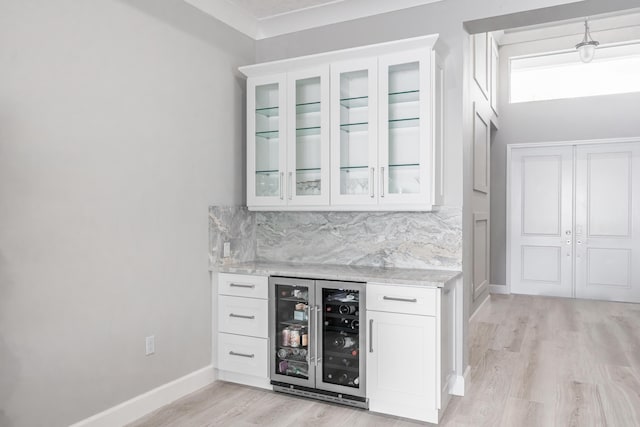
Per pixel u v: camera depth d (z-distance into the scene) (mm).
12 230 2020
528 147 6230
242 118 3533
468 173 3084
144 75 2676
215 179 3252
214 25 3234
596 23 5848
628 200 5762
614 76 5914
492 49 5891
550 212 6164
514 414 2656
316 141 3146
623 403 2799
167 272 2840
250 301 3049
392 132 2916
